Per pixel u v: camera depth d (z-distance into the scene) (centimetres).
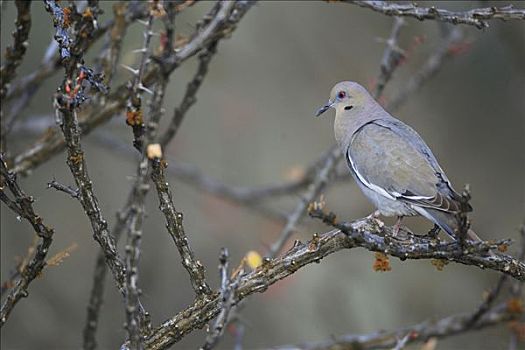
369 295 1459
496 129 1538
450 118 1547
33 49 1363
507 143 1536
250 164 1559
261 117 1584
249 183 1545
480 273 1435
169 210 638
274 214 1266
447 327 886
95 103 927
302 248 652
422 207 801
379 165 837
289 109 1591
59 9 679
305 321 1421
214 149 1555
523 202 1509
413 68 1448
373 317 1436
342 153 1008
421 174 816
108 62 909
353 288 1462
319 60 1584
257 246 1435
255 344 1391
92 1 782
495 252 668
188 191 1504
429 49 1445
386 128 873
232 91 1571
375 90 1038
